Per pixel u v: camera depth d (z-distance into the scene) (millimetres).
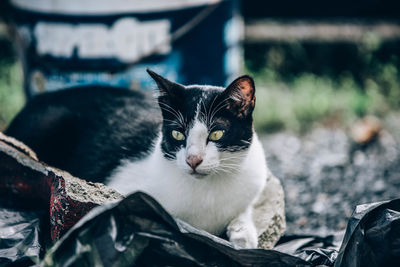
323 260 3068
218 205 3289
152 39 4793
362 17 8688
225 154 3199
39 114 3914
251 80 3127
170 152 3236
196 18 4852
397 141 6254
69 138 3822
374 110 7105
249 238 3256
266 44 8453
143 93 4109
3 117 6223
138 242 2582
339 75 8172
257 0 8672
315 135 6566
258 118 6836
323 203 4676
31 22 4871
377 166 5566
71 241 2508
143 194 2533
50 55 4867
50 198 3119
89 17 4691
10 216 3121
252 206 3553
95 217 2521
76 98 4000
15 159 3197
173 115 3205
